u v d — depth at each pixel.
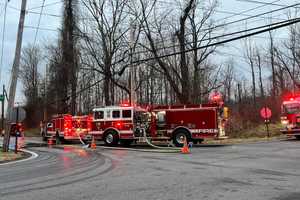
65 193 9.34
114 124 29.02
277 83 51.19
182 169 13.61
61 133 34.88
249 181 10.70
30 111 72.88
